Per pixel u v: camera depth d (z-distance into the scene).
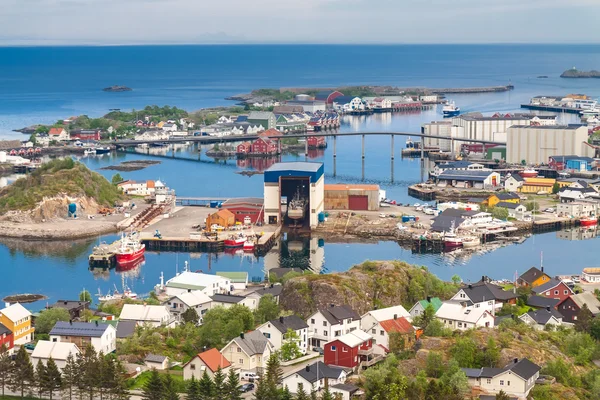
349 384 191.38
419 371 199.25
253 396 191.38
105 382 191.12
